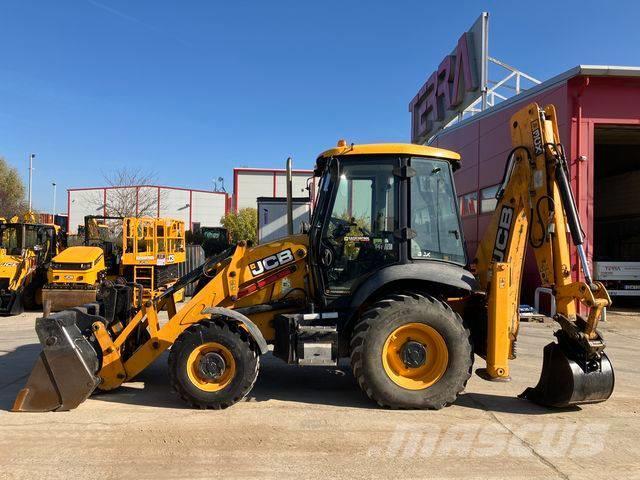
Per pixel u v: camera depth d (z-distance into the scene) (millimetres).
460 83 15805
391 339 4695
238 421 4387
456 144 15805
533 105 4820
